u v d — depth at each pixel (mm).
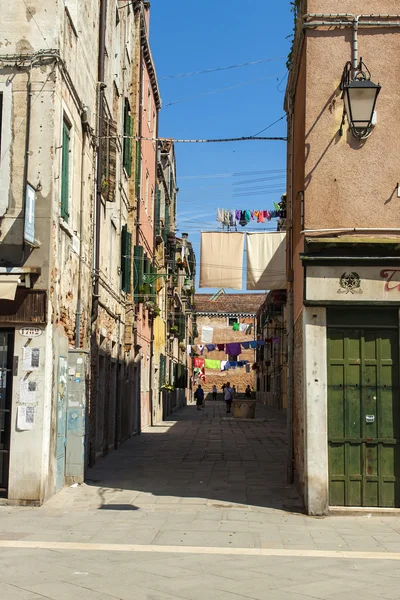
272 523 10156
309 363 10906
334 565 7762
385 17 11312
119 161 20812
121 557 7992
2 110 11570
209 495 12516
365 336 11062
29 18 11688
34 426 11094
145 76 29078
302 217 11477
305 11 11781
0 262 11273
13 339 11312
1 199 11406
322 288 10898
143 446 21609
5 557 7902
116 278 20656
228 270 17422
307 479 10750
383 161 11203
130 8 23969
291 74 14516
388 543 8945
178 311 48594
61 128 12023
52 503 11328
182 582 6898
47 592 6469
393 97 11281
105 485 13406
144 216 28344
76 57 13531
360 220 11133
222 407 57594
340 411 10977
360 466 10891
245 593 6523
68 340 13250
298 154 12945
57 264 11953
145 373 29641
